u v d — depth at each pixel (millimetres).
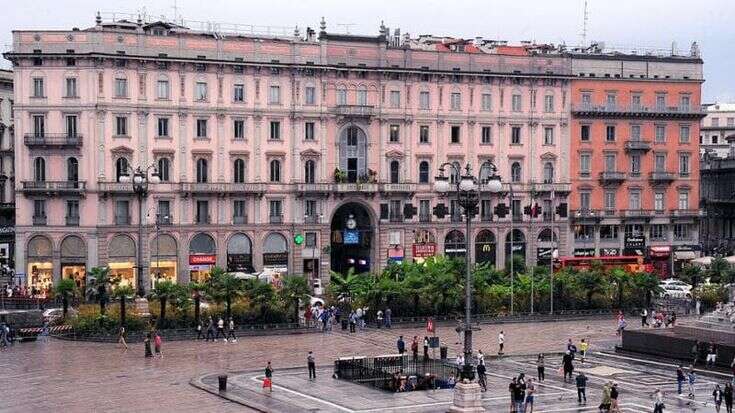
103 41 108375
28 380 61375
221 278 84562
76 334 79438
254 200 115312
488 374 67500
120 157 109812
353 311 90000
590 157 129750
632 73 131500
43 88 108812
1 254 125188
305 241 118000
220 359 71000
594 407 56281
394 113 121125
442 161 123438
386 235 121375
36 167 109438
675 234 134125
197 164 112938
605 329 90625
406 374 61906
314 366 65188
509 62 126000
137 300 83000
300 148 117312
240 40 114188
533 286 98000
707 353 70500
